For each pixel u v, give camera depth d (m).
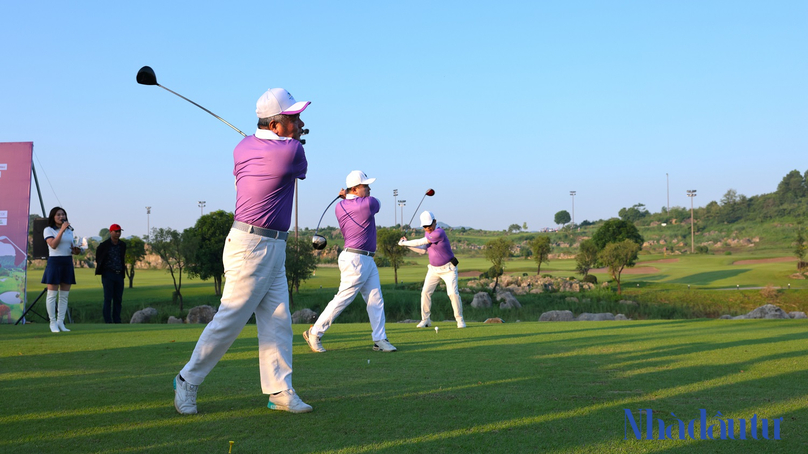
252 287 3.35
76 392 3.86
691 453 2.57
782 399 3.63
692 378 4.39
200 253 40.03
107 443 2.70
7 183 12.73
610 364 5.11
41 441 2.72
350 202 6.50
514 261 97.44
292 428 2.98
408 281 53.62
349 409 3.39
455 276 9.50
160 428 2.96
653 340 6.95
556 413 3.28
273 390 3.36
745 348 6.08
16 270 12.56
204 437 2.81
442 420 3.13
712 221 147.88
